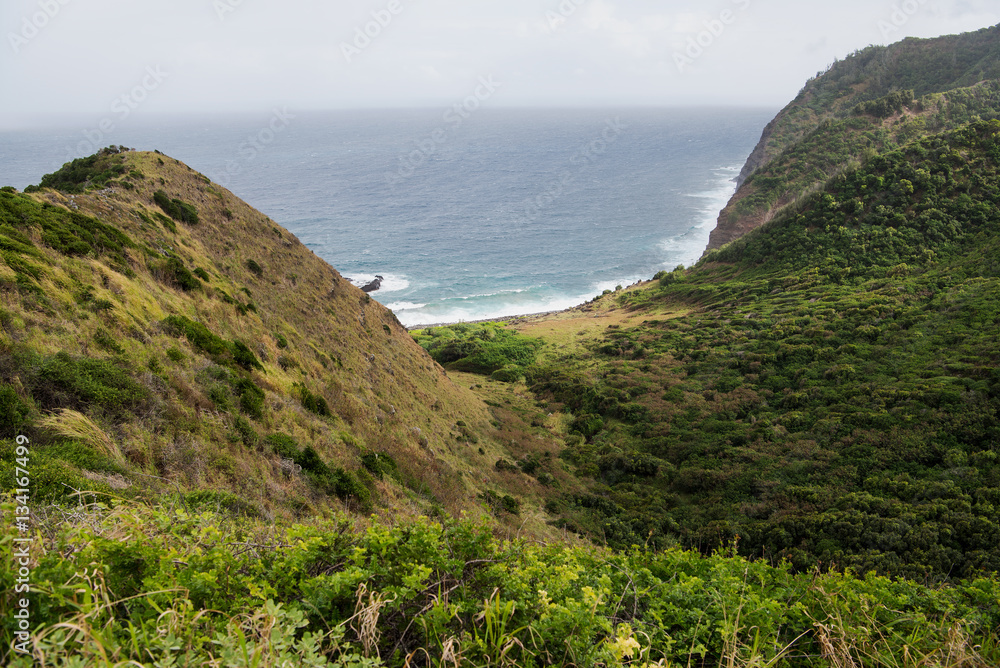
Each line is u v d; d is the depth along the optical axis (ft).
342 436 54.60
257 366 54.03
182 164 102.73
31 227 44.57
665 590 13.93
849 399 101.35
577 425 127.44
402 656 9.58
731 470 91.45
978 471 70.64
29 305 34.27
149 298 49.32
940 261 154.20
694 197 501.97
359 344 95.25
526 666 8.81
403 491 52.06
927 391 91.71
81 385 29.81
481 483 77.41
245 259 88.07
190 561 10.66
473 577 11.87
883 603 14.39
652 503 87.71
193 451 32.22
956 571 51.47
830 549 60.85
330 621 9.85
